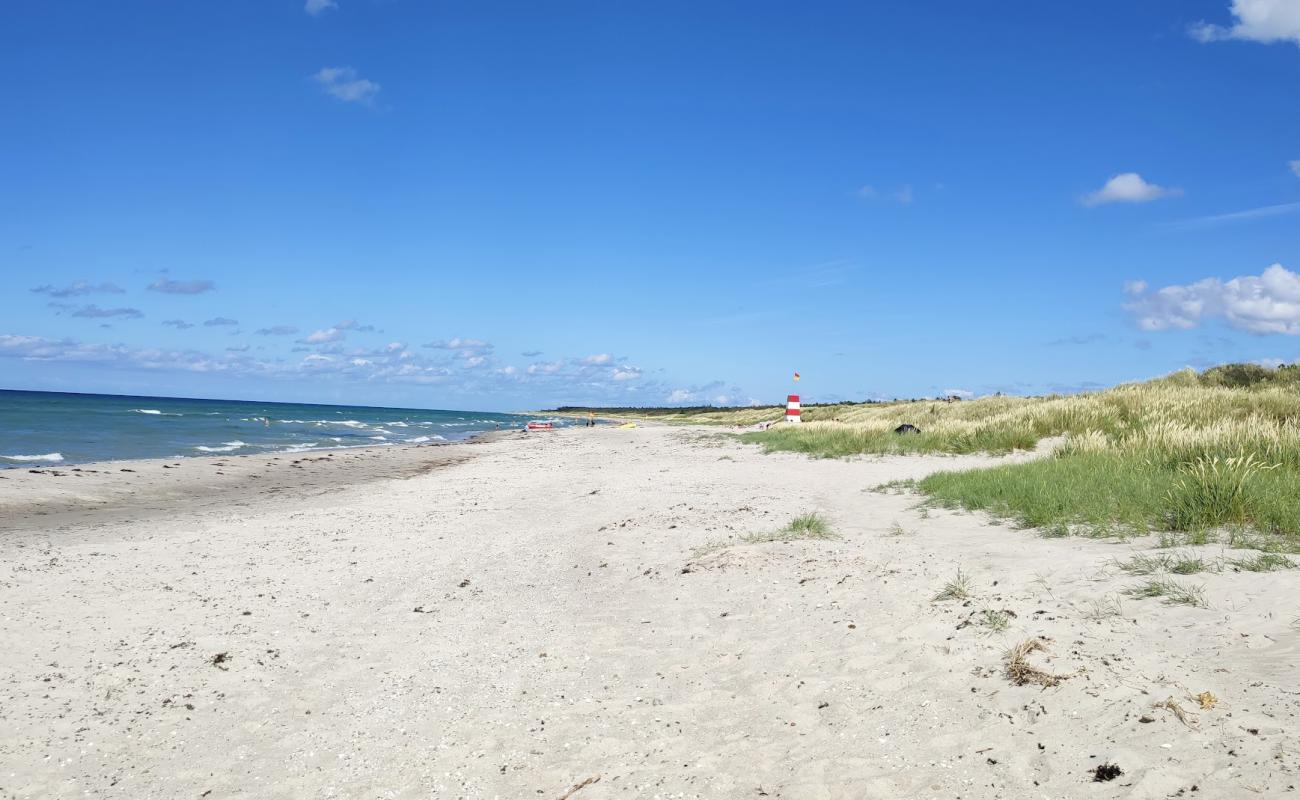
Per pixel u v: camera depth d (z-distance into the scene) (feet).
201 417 228.02
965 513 32.42
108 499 54.54
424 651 21.12
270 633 22.91
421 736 16.15
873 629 19.31
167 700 18.28
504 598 26.09
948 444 64.34
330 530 40.52
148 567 31.50
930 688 15.65
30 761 15.49
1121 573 20.63
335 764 15.17
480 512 45.85
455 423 336.29
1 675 19.63
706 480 54.85
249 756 15.62
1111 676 14.51
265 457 92.94
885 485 44.14
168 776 14.92
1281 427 44.19
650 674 18.49
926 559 25.02
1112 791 11.20
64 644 21.89
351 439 155.33
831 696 16.10
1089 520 27.50
